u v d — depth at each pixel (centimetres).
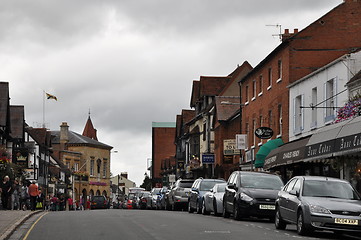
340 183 1983
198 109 7419
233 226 2220
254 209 2505
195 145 7362
